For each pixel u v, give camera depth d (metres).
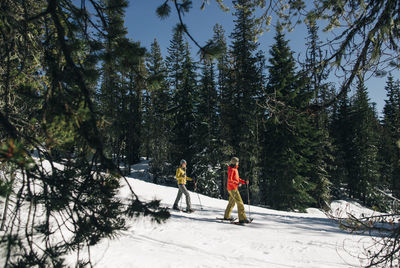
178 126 25.97
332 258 4.36
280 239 5.52
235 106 22.88
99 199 2.08
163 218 2.13
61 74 1.87
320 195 22.36
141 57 2.53
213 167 25.36
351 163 28.69
